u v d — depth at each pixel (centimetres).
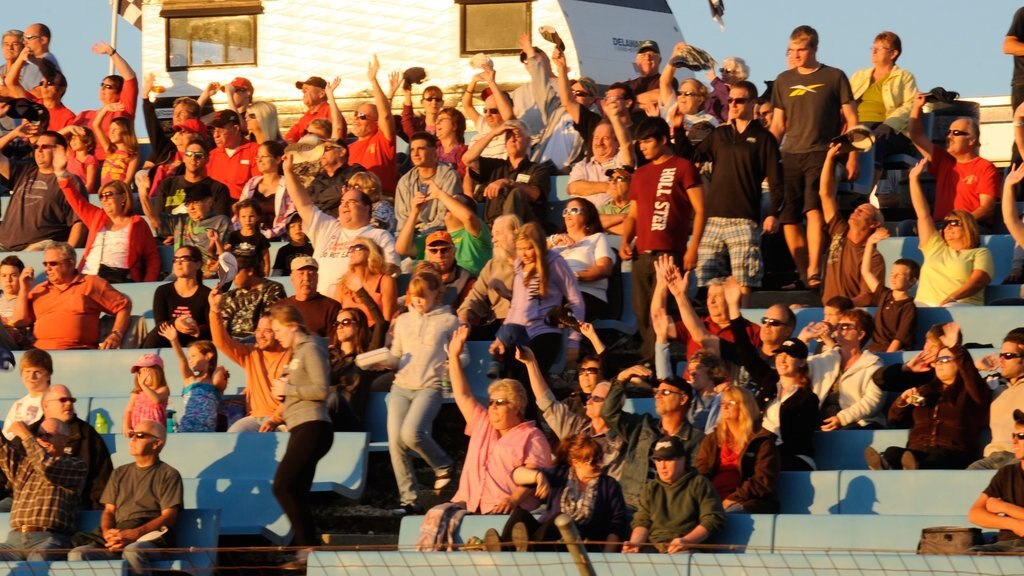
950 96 5381
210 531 3738
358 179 5009
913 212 5450
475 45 7062
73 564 3459
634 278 4472
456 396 3862
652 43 5975
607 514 3469
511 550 3425
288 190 4878
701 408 3862
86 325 4856
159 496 3722
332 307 4431
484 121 5884
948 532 3209
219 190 5416
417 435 4009
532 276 4209
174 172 5766
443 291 4278
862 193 5181
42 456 3762
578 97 5784
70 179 5362
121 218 5262
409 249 4869
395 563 3284
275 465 4106
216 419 4294
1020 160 5247
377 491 4153
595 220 4662
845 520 3400
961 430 3725
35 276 5356
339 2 7238
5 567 3466
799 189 4916
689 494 3431
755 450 3606
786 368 3856
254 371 4334
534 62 5788
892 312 4306
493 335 4444
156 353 4656
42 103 6356
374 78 5584
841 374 3991
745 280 4631
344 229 4838
